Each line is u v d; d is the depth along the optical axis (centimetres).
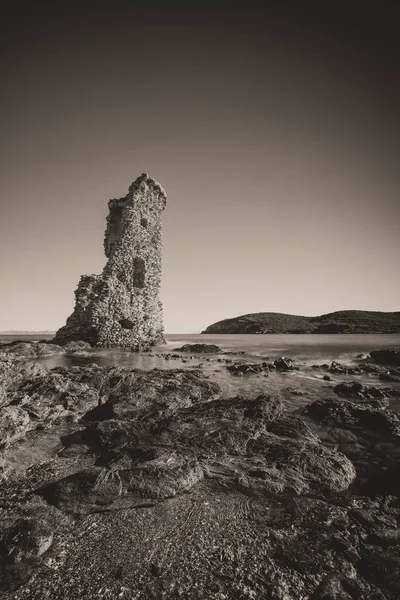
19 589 414
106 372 1581
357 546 488
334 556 465
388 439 909
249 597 395
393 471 734
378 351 2444
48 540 491
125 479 647
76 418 1105
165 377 1553
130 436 880
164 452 775
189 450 814
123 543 498
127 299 3653
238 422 959
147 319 3956
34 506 595
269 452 805
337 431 973
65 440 923
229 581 420
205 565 450
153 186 4238
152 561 458
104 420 989
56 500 608
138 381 1402
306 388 1520
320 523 543
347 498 627
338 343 4381
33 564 454
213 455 796
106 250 4303
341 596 399
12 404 1081
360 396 1345
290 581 421
